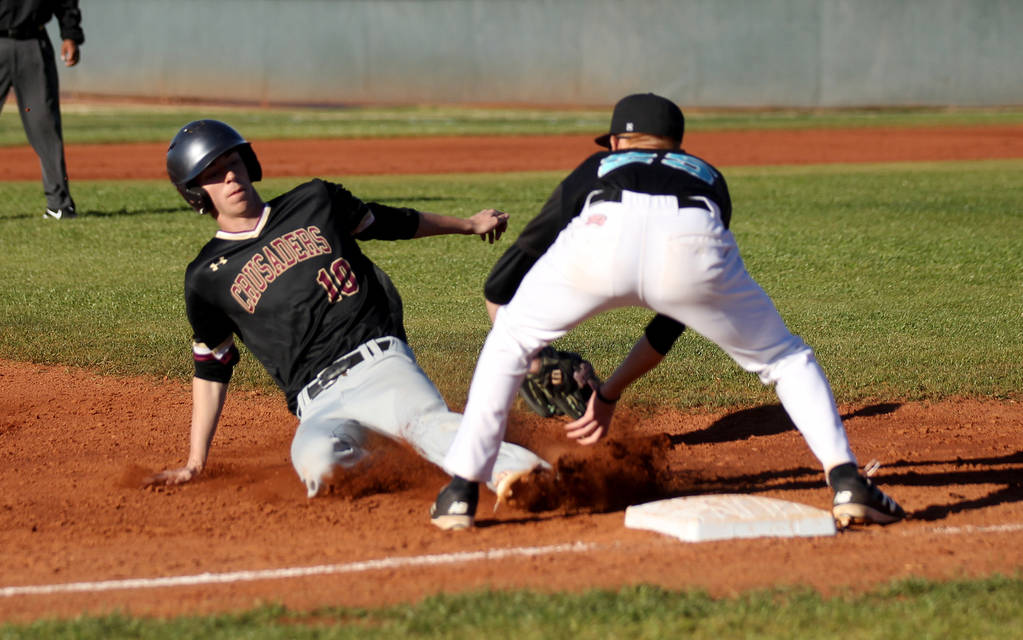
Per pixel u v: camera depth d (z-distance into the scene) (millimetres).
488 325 24906
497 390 12289
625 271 11414
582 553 11836
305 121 103375
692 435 17422
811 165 70125
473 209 45156
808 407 12523
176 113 112812
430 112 121750
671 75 132125
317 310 14812
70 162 69250
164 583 11117
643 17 130875
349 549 12180
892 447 16703
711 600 10180
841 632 9398
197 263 14891
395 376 14484
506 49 133250
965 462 15859
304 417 14727
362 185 55875
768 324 12297
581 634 9352
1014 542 12188
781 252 35125
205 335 15125
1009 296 28172
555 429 17422
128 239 37125
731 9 129750
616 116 12844
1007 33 130375
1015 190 52719
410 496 14367
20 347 23141
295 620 9875
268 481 15281
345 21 131000
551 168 67750
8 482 15352
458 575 11148
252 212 15000
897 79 131625
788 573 11117
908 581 10609
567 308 11852
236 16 128250
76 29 40625
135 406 19562
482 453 12508
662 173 11844
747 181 58625
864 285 29953
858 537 12375
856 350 22266
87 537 12906
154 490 14844
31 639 9445
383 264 33125
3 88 40125
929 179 58844
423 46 133375
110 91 127812
